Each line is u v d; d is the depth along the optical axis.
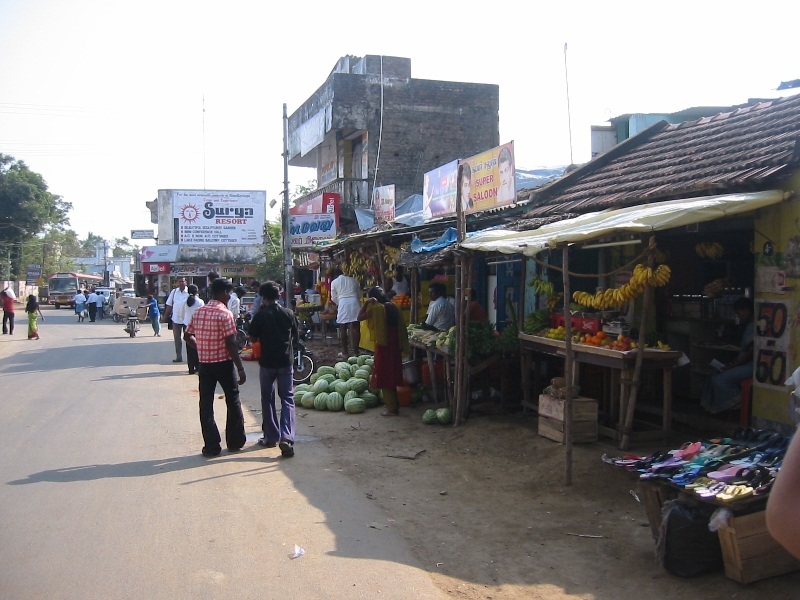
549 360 9.74
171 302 15.72
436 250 11.45
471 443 7.97
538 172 17.36
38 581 4.34
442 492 6.32
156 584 4.31
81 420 9.26
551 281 10.11
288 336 7.82
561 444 7.29
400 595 4.20
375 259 16.14
